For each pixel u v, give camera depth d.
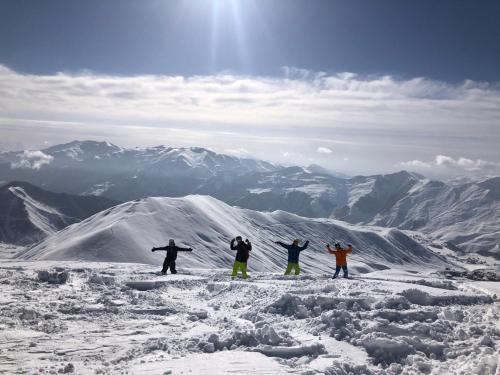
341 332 11.58
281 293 17.16
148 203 168.75
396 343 10.74
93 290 20.03
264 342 10.77
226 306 17.08
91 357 10.16
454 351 10.93
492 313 14.78
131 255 123.31
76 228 170.38
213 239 163.75
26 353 10.37
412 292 16.31
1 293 17.70
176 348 10.53
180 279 24.88
